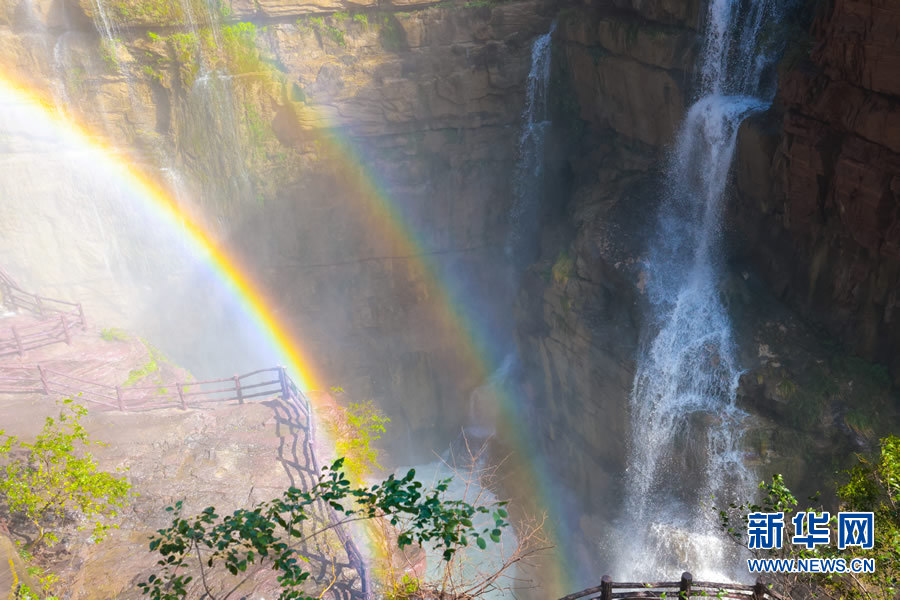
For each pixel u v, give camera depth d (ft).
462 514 26.94
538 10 117.50
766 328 82.89
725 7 88.07
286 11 113.50
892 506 35.73
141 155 117.08
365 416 65.16
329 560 46.24
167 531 28.55
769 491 37.52
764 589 35.29
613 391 92.22
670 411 84.89
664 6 95.04
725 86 90.38
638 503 90.63
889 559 33.24
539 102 123.34
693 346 84.53
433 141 124.67
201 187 120.06
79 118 113.91
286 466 56.95
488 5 116.47
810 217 79.20
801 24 83.35
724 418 80.23
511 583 96.12
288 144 121.70
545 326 109.09
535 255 131.03
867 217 70.28
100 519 50.26
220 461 57.52
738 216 90.74
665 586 35.94
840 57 69.87
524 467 113.70
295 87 117.19
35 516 45.85
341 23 116.06
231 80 114.73
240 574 44.93
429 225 130.11
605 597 35.94
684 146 97.04
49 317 81.71
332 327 134.62
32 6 106.52
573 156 118.21
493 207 130.41
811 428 75.46
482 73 119.75
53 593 43.65
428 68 119.34
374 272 132.26
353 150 123.24
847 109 70.38
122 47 111.45
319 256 128.88
